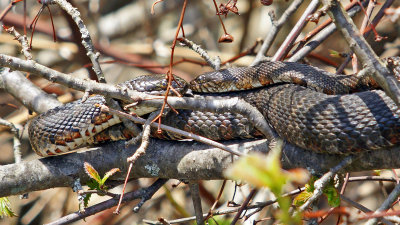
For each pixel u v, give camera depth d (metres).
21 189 8.88
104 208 8.69
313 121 7.82
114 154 9.16
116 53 16.16
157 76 9.66
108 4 19.97
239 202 12.54
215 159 8.41
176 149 8.81
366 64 6.56
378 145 7.45
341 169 7.37
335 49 15.11
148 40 17.58
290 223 5.90
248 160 4.37
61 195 14.94
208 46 17.77
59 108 9.55
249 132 8.59
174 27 18.95
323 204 11.61
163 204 14.09
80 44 15.05
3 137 15.29
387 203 6.79
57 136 9.26
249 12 16.67
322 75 9.19
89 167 8.02
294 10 10.91
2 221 14.20
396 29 12.64
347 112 7.66
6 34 15.87
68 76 7.62
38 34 17.62
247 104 7.53
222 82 9.84
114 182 9.42
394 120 7.38
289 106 8.20
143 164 8.96
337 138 7.62
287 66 9.44
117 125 9.27
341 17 6.57
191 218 9.59
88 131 9.21
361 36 6.57
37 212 14.47
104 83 8.16
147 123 7.57
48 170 9.00
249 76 9.69
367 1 10.70
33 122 9.59
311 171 7.83
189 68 17.09
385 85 6.51
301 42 10.59
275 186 4.38
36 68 7.50
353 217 6.32
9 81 12.54
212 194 14.08
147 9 18.77
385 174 12.66
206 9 18.39
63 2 8.30
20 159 10.55
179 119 8.89
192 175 8.62
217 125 8.73
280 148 7.39
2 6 17.25
